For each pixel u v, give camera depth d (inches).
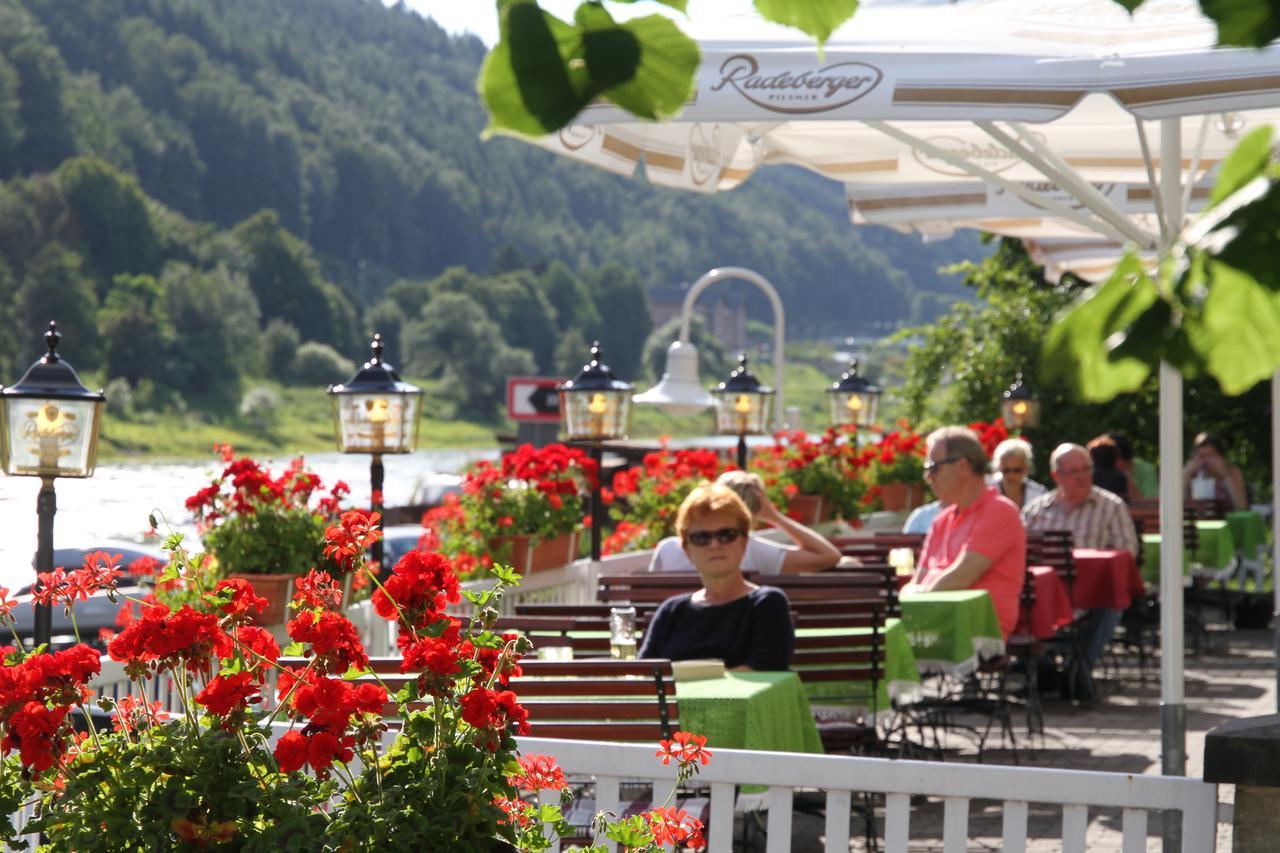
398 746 124.0
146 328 3870.6
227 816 119.7
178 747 121.6
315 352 4404.5
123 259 4170.8
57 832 121.9
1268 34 39.8
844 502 562.3
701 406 548.4
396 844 117.6
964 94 201.6
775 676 222.1
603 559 410.6
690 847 138.5
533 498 371.9
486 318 5177.2
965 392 832.9
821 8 47.0
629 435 414.3
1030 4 242.8
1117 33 222.7
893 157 357.1
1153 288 39.8
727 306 7416.3
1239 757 139.3
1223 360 39.0
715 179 317.1
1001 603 325.7
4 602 132.8
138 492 920.3
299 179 5767.7
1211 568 534.6
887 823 152.5
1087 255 486.3
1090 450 522.0
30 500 767.7
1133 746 331.6
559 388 407.2
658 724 196.2
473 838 120.6
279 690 166.6
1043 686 407.8
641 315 6205.7
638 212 7726.4
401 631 127.8
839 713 260.4
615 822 145.2
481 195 6909.5
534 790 132.3
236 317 4111.7
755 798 193.3
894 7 251.3
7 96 4421.8
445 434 4682.6
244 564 265.1
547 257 7007.9
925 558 340.2
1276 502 372.5
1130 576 402.9
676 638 242.4
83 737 125.4
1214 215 39.6
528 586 371.6
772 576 292.8
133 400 3772.1
